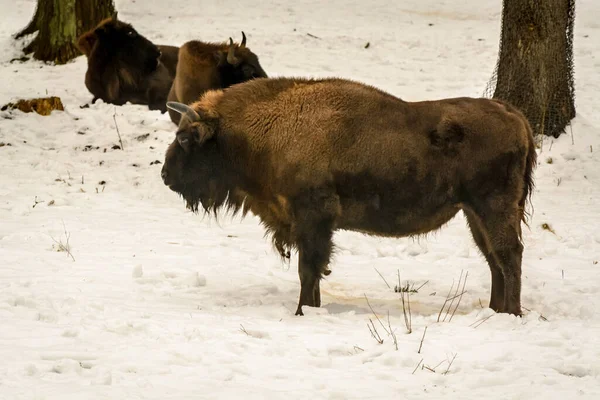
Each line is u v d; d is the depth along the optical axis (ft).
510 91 183.21
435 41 301.22
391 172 96.27
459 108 97.40
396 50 285.64
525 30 180.55
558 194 159.94
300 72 248.52
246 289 106.32
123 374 71.26
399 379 73.26
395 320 93.35
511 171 96.84
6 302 91.45
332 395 68.28
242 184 102.12
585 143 180.04
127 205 149.48
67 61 262.26
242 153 100.32
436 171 96.48
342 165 96.37
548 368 76.54
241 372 73.36
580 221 143.13
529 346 82.53
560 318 96.68
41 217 138.62
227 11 345.92
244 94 101.09
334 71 251.60
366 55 276.41
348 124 96.73
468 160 96.37
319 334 85.51
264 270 116.16
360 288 110.01
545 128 181.78
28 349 76.48
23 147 177.78
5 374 69.97
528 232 137.39
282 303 100.89
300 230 97.30
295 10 351.25
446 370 75.36
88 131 188.65
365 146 96.17
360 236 135.23
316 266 97.25
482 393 69.87
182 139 100.53
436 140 96.32
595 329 89.51
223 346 79.61
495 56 279.28
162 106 210.18
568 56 184.03
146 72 209.36
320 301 101.09
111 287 103.14
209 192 103.19
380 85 234.79
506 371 75.10
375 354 79.36
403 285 111.55
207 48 179.01
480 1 379.76
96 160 173.27
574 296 105.29
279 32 303.68
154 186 160.66
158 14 340.80
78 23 263.08
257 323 89.40
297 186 96.99
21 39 270.87
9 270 108.17
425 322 92.32
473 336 85.97
